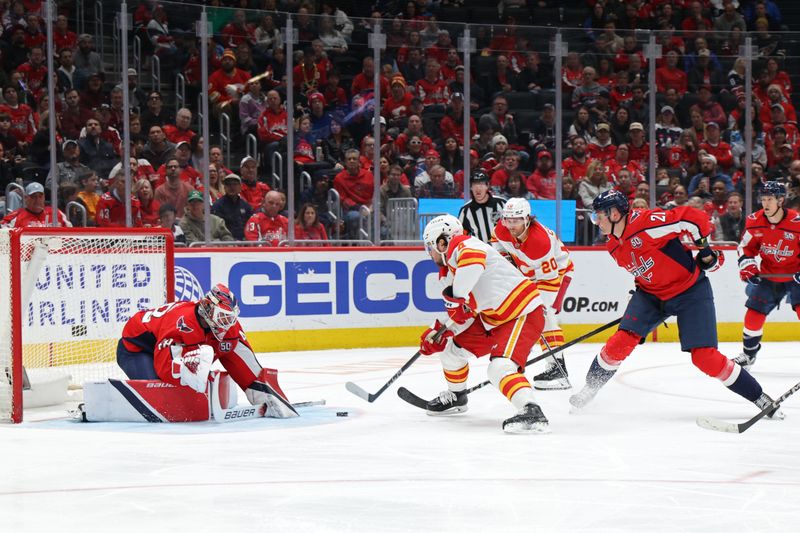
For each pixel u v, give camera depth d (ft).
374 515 13.65
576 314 44.50
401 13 56.18
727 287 45.73
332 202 41.96
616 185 44.86
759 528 12.98
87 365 28.58
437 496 14.82
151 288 27.91
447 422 22.57
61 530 12.91
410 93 42.52
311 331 41.45
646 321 23.18
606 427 21.90
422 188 42.83
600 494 14.96
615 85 44.73
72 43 37.42
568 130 44.52
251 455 18.33
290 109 40.78
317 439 20.17
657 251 22.34
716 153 45.78
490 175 43.52
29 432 21.25
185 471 16.83
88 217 37.63
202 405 22.57
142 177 38.60
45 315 28.35
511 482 15.87
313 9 52.65
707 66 45.57
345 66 42.01
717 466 17.28
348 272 42.06
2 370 22.85
